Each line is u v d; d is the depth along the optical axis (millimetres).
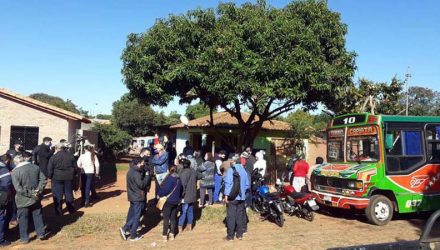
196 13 15414
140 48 15539
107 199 14094
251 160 12914
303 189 13016
